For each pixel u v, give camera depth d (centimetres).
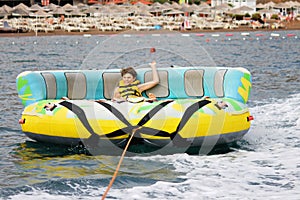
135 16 7162
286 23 7325
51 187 778
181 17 7188
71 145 1016
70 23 6619
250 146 1012
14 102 1518
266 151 969
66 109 1002
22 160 942
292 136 1077
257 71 2242
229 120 995
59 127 996
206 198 717
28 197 736
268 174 818
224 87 1129
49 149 1020
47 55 3300
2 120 1281
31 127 1045
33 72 1148
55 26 6481
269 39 4956
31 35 5972
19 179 828
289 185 763
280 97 1531
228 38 5169
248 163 886
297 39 4897
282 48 3750
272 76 2047
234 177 808
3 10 6981
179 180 805
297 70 2252
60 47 4097
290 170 836
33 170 878
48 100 1078
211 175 822
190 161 906
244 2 8419
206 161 906
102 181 807
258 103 1441
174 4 7825
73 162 921
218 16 7569
